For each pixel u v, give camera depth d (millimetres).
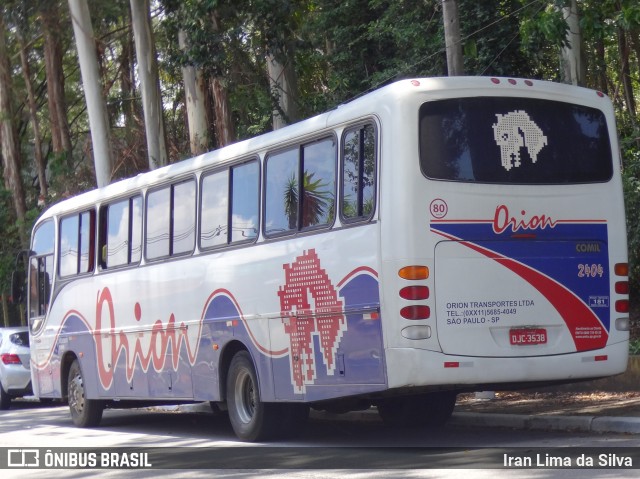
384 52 22797
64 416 18422
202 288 12633
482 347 9461
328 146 10438
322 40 23844
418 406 12539
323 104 22906
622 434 10469
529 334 9680
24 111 37594
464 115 9727
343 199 10109
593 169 10211
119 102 31578
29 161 38656
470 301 9461
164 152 23422
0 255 31969
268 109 22406
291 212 10969
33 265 17625
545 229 9844
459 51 14023
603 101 10406
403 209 9367
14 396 20328
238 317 11852
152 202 14008
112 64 33719
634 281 19312
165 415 17875
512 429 11727
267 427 11625
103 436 14188
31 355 17609
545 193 9883
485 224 9602
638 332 18125
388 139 9555
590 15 14461
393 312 9352
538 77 19922
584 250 10031
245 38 20344
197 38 19438
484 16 19406
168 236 13539
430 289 9336
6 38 33656
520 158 9852
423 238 9359
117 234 14945
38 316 17375
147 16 23484
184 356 13039
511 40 18828
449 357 9328
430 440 11133
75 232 16234
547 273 9805
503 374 9492
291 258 10867
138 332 14180
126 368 14516
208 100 25719
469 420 12406
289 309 10867
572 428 11047
